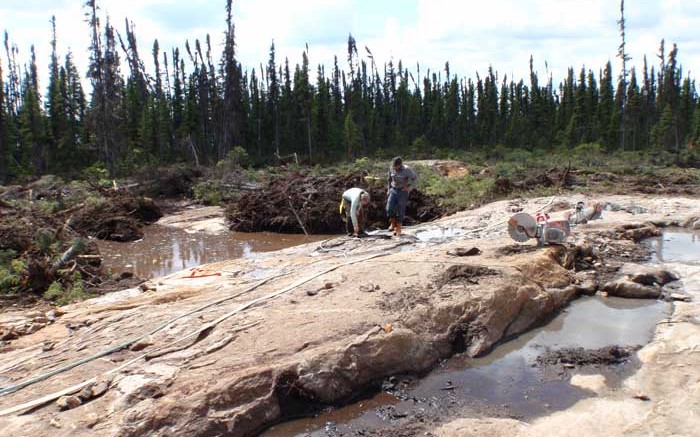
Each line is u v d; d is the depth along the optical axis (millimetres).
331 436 4680
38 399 4758
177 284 8758
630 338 6512
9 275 9461
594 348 6285
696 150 37594
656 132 49062
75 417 4484
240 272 9156
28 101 42531
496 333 6531
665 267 8914
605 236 10758
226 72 43625
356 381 5324
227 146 43656
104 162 36812
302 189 17750
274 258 10125
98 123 35594
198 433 4430
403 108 61094
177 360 5301
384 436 4629
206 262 12711
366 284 7141
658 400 4965
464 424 4699
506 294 6934
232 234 16688
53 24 50781
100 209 16797
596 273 8594
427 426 4754
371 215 16641
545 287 7695
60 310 7797
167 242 15414
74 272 10047
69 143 42688
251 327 5934
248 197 18047
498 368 5898
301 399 5055
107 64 35469
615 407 4902
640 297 7875
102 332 6324
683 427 4469
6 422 4441
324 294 6918
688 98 55781
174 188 25281
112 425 4367
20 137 42094
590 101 62312
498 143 57281
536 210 13977
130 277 10773
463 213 14859
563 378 5598
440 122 59156
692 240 10953
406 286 7016
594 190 18078
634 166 24859
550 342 6543
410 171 11312
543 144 53250
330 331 5723
